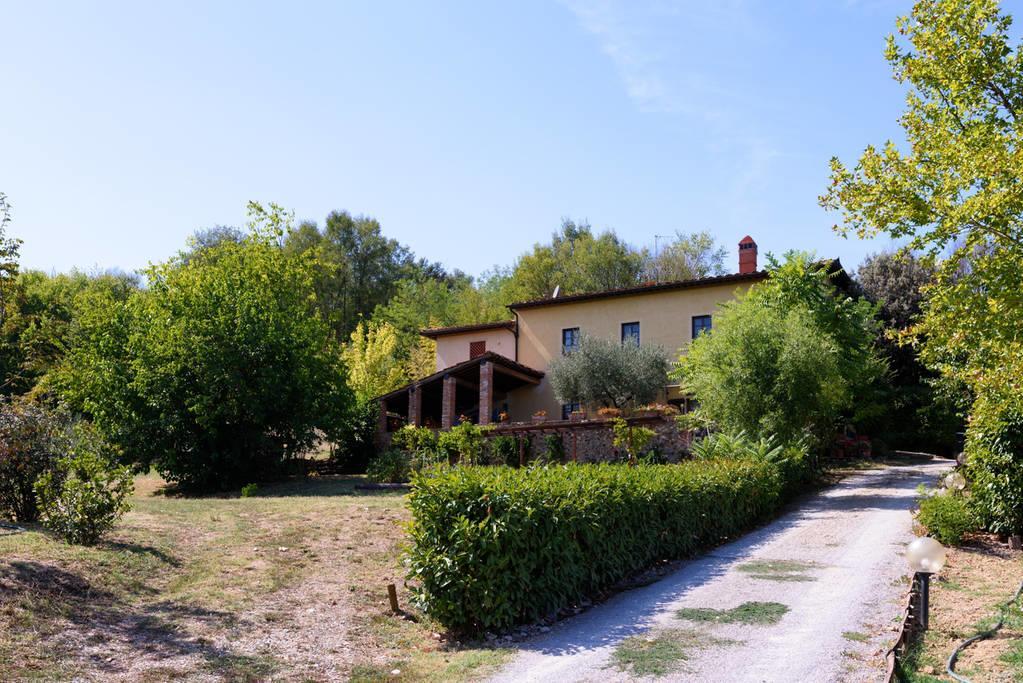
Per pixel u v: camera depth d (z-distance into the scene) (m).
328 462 27.66
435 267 72.56
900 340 11.80
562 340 32.31
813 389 19.56
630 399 27.84
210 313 22.20
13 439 10.88
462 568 8.01
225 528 11.52
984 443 12.47
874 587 9.38
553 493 9.02
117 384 21.45
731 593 9.31
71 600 7.31
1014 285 10.11
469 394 34.06
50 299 41.47
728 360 20.19
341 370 25.05
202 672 6.21
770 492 15.93
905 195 11.18
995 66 11.50
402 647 7.54
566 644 7.43
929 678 6.00
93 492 9.42
